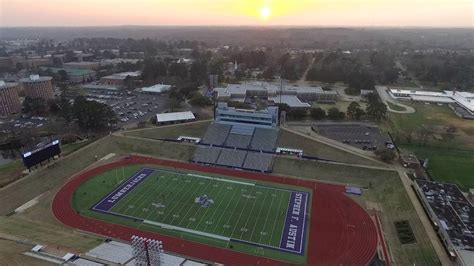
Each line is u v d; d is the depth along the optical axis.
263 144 120.75
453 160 116.06
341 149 117.88
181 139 129.75
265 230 79.06
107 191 96.31
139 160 117.50
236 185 100.56
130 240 74.38
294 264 68.00
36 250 65.00
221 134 126.81
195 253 70.81
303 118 154.62
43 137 138.50
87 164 113.88
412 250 71.25
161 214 85.00
